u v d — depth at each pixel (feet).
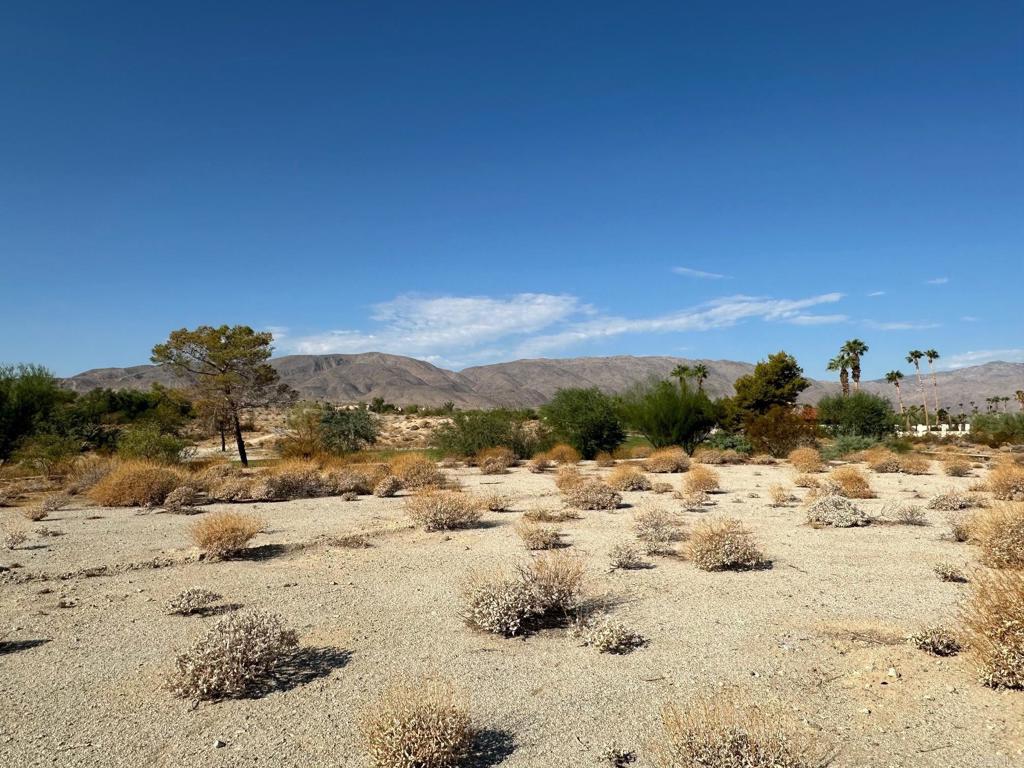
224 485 64.80
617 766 14.21
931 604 25.17
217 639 19.34
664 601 26.50
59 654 21.85
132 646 22.54
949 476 76.79
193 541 40.65
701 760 13.42
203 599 26.61
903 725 15.67
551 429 123.34
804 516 47.78
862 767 13.84
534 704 17.39
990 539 31.76
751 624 23.40
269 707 17.57
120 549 39.52
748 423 119.96
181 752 15.26
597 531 42.93
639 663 20.07
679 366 200.13
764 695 17.48
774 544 37.63
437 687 17.76
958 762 14.03
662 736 15.42
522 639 22.63
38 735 16.24
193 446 128.57
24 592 30.09
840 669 19.19
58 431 106.42
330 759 14.79
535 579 25.44
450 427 120.06
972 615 21.15
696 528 39.55
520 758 14.73
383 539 41.73
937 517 46.01
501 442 116.06
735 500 57.67
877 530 41.50
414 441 186.60
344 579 31.50
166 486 62.08
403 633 23.40
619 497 55.16
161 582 31.60
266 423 230.89
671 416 115.85
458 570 32.68
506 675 19.43
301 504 60.08
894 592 27.04
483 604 23.59
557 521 47.19
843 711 16.48
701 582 29.43
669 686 18.26
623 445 123.75
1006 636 17.72
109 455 97.40
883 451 94.48
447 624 24.34
